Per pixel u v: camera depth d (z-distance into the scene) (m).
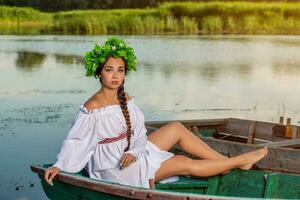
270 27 35.72
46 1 43.66
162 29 35.97
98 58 4.70
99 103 4.72
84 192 4.50
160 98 12.87
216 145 5.92
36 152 8.12
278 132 6.96
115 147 4.74
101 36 32.38
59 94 13.29
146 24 35.66
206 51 23.89
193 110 11.54
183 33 34.72
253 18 35.81
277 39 29.67
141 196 4.22
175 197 4.14
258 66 19.19
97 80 15.66
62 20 37.72
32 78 16.17
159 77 16.48
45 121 10.18
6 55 22.55
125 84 15.03
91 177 4.80
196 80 15.90
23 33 35.69
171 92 13.73
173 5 36.84
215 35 32.88
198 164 4.90
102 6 43.22
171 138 5.00
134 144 4.77
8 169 7.34
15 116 10.64
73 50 24.47
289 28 35.66
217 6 36.34
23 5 43.78
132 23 35.59
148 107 11.81
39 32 36.75
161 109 11.60
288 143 5.99
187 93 13.58
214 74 17.27
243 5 36.72
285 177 5.09
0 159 7.75
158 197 4.19
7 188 6.64
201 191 5.04
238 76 16.86
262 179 5.14
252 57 21.89
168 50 24.08
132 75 16.89
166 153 4.94
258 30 35.72
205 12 36.38
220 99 12.91
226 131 7.27
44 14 41.09
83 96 13.02
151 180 4.77
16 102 12.18
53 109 11.36
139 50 23.94
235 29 35.72
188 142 5.02
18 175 7.11
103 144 4.74
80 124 4.67
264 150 5.09
